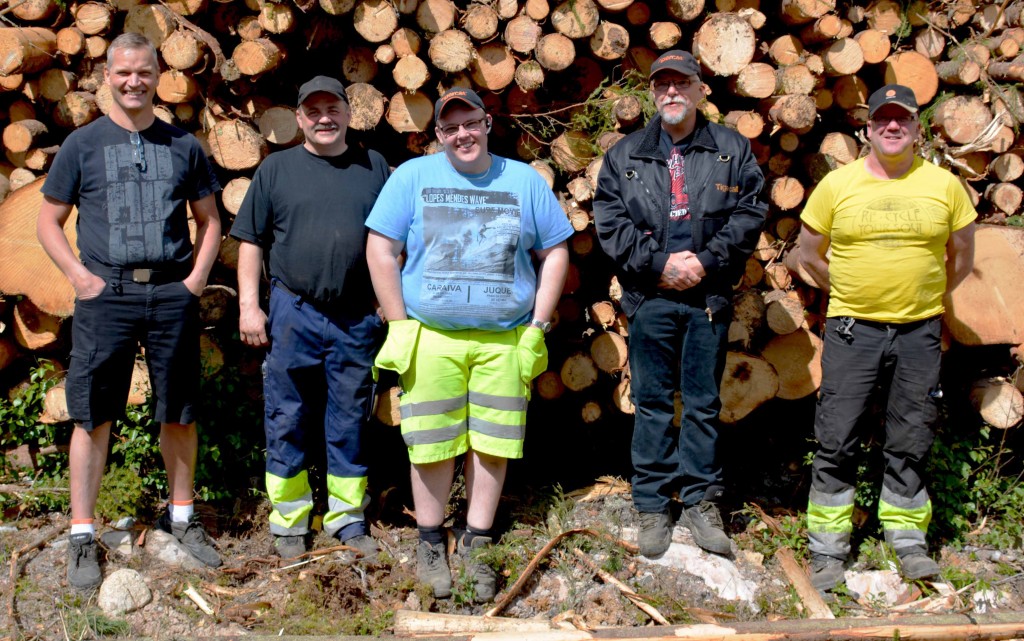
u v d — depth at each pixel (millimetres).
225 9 4480
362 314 3896
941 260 3676
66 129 4766
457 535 4105
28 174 4652
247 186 4387
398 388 4434
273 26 4246
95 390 3625
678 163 3779
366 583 3791
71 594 3654
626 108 4238
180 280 3713
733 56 4363
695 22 4590
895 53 4688
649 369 3881
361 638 3375
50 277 4309
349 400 3910
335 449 3986
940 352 3766
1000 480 4648
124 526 4086
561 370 4523
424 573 3775
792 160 4668
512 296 3709
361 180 3789
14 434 4621
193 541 3914
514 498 4492
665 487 3994
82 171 3566
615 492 4492
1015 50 4770
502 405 3766
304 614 3609
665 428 3924
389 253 3674
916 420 3791
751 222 3701
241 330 3824
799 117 4320
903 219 3592
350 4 4219
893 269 3631
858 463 4504
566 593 3799
